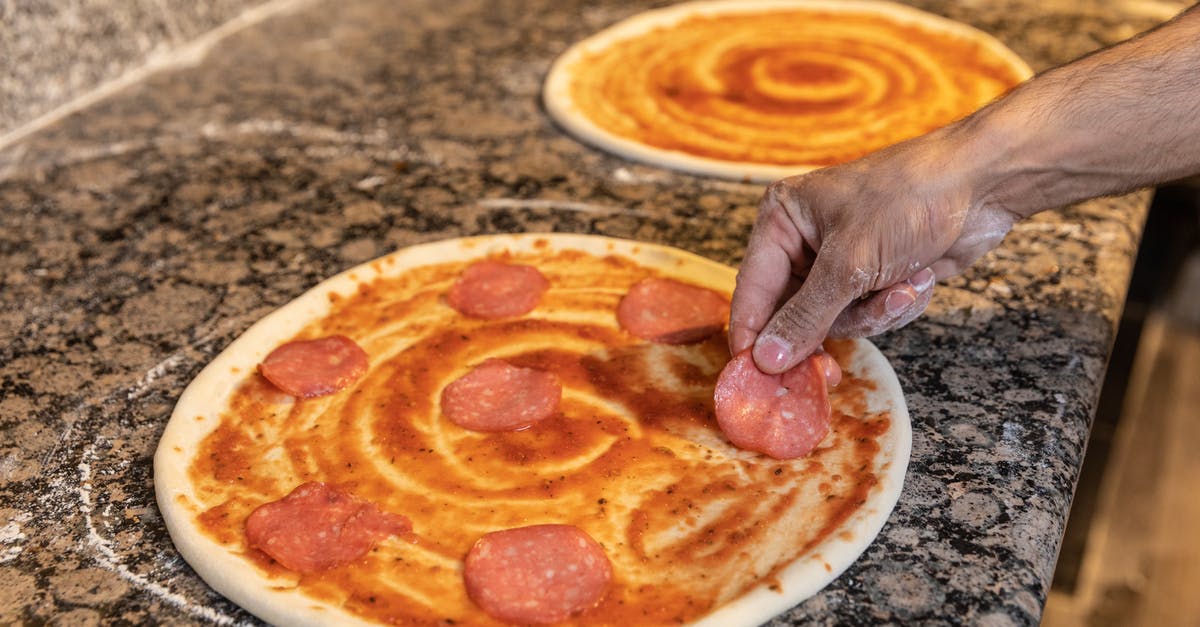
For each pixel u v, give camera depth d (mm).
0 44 1008
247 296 847
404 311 815
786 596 642
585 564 654
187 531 678
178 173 980
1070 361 775
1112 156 697
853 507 680
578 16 1250
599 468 709
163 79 1118
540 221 911
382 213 926
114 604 660
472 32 1206
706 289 813
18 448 741
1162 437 1419
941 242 703
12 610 658
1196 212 1523
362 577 657
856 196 701
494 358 774
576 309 813
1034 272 850
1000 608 642
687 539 672
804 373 718
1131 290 1553
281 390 759
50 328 825
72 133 1035
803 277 748
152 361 796
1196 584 1228
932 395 754
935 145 703
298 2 1291
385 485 703
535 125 1035
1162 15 1232
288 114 1057
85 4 1063
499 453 719
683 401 749
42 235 913
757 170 942
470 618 640
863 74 1093
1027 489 696
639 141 990
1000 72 1090
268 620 646
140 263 882
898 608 643
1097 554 1264
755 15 1216
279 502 687
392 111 1059
